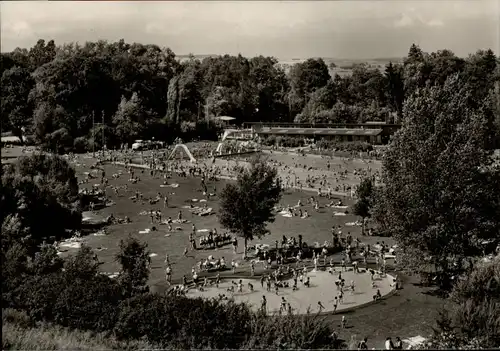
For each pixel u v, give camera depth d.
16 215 64.12
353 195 113.62
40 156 107.00
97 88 199.75
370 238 83.81
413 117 60.66
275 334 37.47
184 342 37.97
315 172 141.25
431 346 39.06
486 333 38.81
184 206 107.19
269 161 154.38
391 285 62.12
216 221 95.94
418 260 57.62
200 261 73.12
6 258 50.03
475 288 47.88
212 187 124.19
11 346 34.72
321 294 59.88
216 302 40.44
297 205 107.38
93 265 52.25
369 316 52.78
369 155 155.50
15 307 42.78
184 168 145.62
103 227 91.69
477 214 58.62
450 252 57.47
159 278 66.19
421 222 57.84
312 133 188.62
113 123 193.50
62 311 41.59
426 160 57.72
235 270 69.44
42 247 59.06
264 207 74.12
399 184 59.03
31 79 195.88
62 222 88.00
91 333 40.06
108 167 148.25
